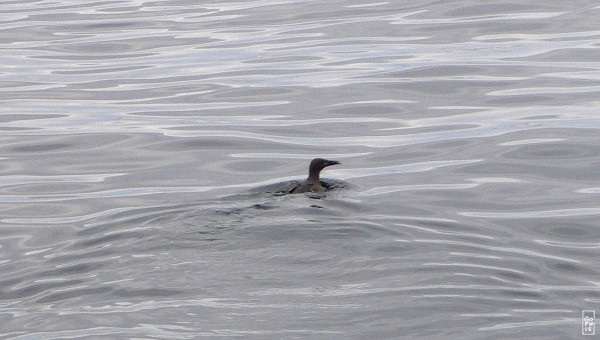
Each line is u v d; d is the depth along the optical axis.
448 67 27.97
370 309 13.39
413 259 15.12
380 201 18.30
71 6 37.28
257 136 23.20
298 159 21.64
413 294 13.85
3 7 37.28
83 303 13.93
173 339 12.68
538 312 13.42
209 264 14.88
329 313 13.28
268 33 32.44
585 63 27.92
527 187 19.44
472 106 24.80
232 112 25.02
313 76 27.70
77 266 15.34
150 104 25.84
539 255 15.63
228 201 18.06
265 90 26.64
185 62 29.41
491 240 16.25
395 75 27.47
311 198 18.14
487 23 32.59
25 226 17.78
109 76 28.33
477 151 21.70
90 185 20.23
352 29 32.62
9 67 29.33
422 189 19.25
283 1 37.16
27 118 24.88
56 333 13.04
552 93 25.53
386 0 36.50
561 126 23.06
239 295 13.87
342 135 23.16
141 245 15.90
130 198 19.22
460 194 18.98
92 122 24.48
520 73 27.28
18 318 13.59
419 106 25.00
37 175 20.98
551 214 17.89
